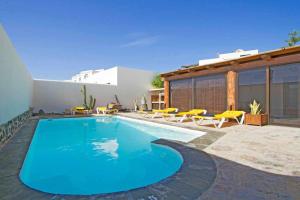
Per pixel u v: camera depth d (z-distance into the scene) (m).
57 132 10.84
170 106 16.78
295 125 9.20
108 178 4.63
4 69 6.90
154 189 3.12
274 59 9.80
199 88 14.14
